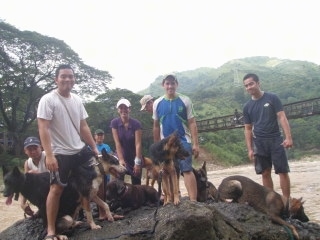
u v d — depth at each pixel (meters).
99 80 38.97
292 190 15.47
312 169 29.62
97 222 5.17
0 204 16.09
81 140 5.01
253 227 5.14
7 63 33.12
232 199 5.92
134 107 40.69
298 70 146.50
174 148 4.90
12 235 5.44
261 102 6.34
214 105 82.69
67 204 4.93
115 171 5.31
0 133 33.16
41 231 5.21
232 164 47.25
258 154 6.39
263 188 5.69
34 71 33.75
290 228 5.34
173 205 4.79
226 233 4.71
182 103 5.70
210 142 49.97
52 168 4.43
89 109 39.53
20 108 35.56
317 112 27.52
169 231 4.41
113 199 5.74
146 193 6.00
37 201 4.86
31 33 34.22
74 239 4.76
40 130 4.48
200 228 4.41
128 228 4.73
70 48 36.50
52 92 4.73
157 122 5.97
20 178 4.76
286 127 6.10
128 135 6.63
